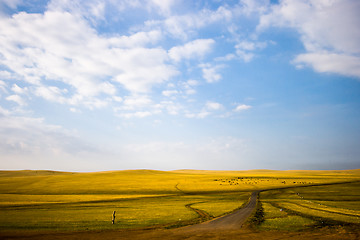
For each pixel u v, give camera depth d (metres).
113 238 20.62
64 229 24.72
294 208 44.56
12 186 103.62
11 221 29.72
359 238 21.17
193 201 61.53
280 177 147.25
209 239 20.56
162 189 93.69
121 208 46.84
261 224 28.03
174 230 24.47
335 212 38.78
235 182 116.88
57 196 73.69
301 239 20.77
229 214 36.88
